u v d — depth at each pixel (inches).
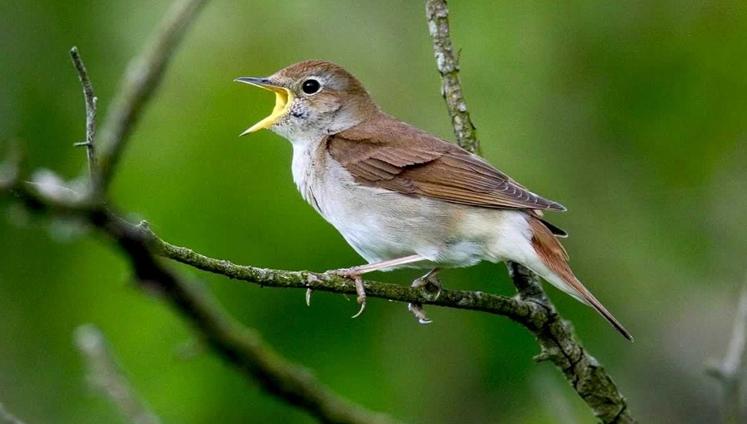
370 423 343.3
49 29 505.7
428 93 538.0
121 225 227.9
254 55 502.6
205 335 304.0
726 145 556.7
